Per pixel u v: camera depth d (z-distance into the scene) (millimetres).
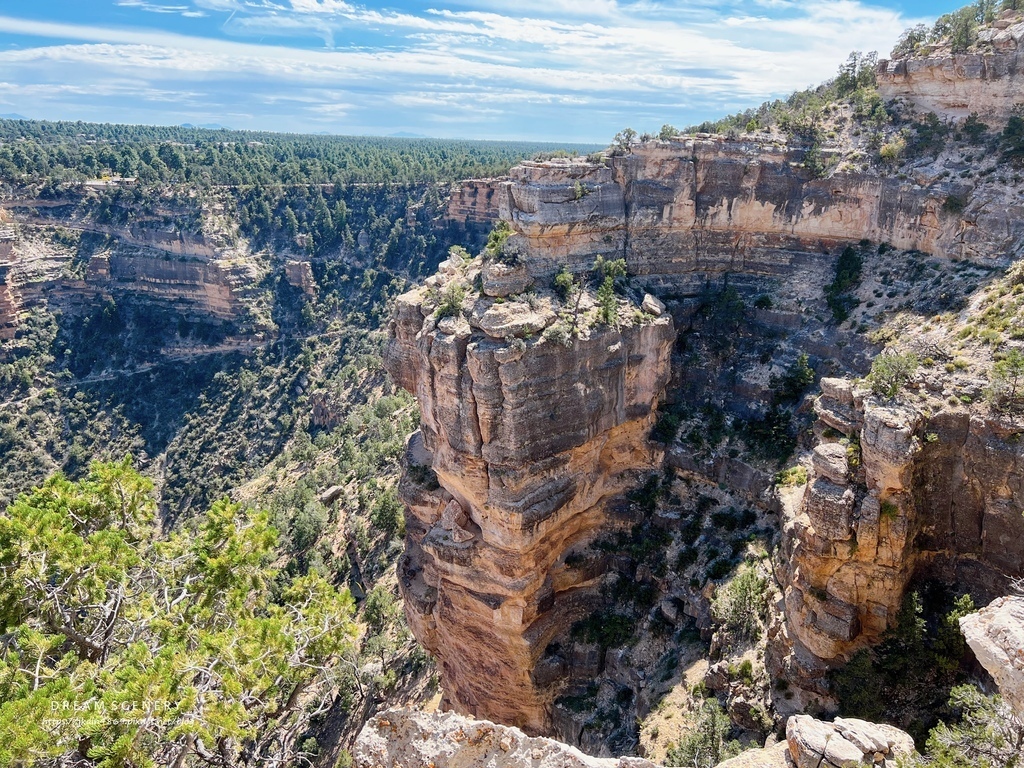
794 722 26000
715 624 49406
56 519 34344
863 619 39406
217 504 39062
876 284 59375
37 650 29109
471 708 60969
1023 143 55000
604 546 58938
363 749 26578
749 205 66062
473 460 52406
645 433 61312
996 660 22672
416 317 59531
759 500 55406
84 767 27016
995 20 62375
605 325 54812
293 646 31844
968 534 39156
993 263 52969
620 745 47938
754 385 61000
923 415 38750
